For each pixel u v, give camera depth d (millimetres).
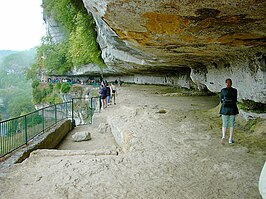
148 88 28906
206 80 13578
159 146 6969
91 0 4973
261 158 5762
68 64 53250
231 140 6945
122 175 5148
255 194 4230
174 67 18812
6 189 4641
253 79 8328
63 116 16234
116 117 11953
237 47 7145
